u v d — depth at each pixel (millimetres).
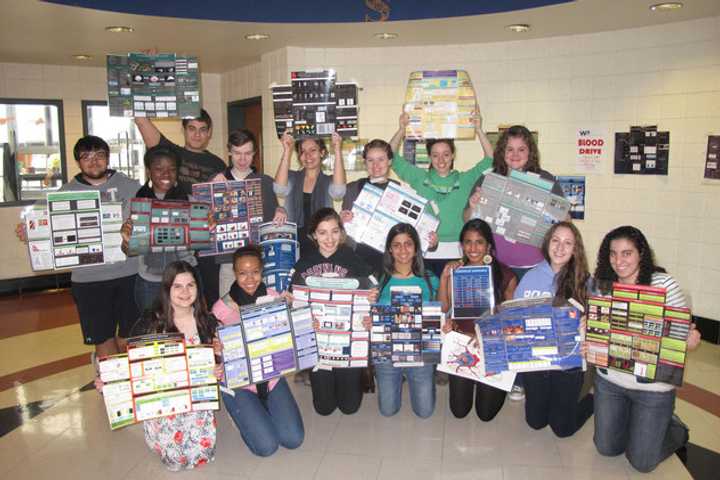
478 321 3041
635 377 2707
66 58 6191
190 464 2906
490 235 3324
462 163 5781
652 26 4801
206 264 4008
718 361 4281
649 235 4988
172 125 7332
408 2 4531
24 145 6656
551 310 2982
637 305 2682
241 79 6918
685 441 2969
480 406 3322
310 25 4727
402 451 3047
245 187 3715
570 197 5410
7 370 4320
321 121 3836
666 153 4812
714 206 4559
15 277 6473
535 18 4543
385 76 5770
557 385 3115
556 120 5395
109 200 3596
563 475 2809
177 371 2725
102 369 2633
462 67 5641
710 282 4633
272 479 2805
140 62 3838
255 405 2996
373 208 3609
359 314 3203
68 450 3127
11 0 3906
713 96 4512
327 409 3453
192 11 4430
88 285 3689
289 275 3572
